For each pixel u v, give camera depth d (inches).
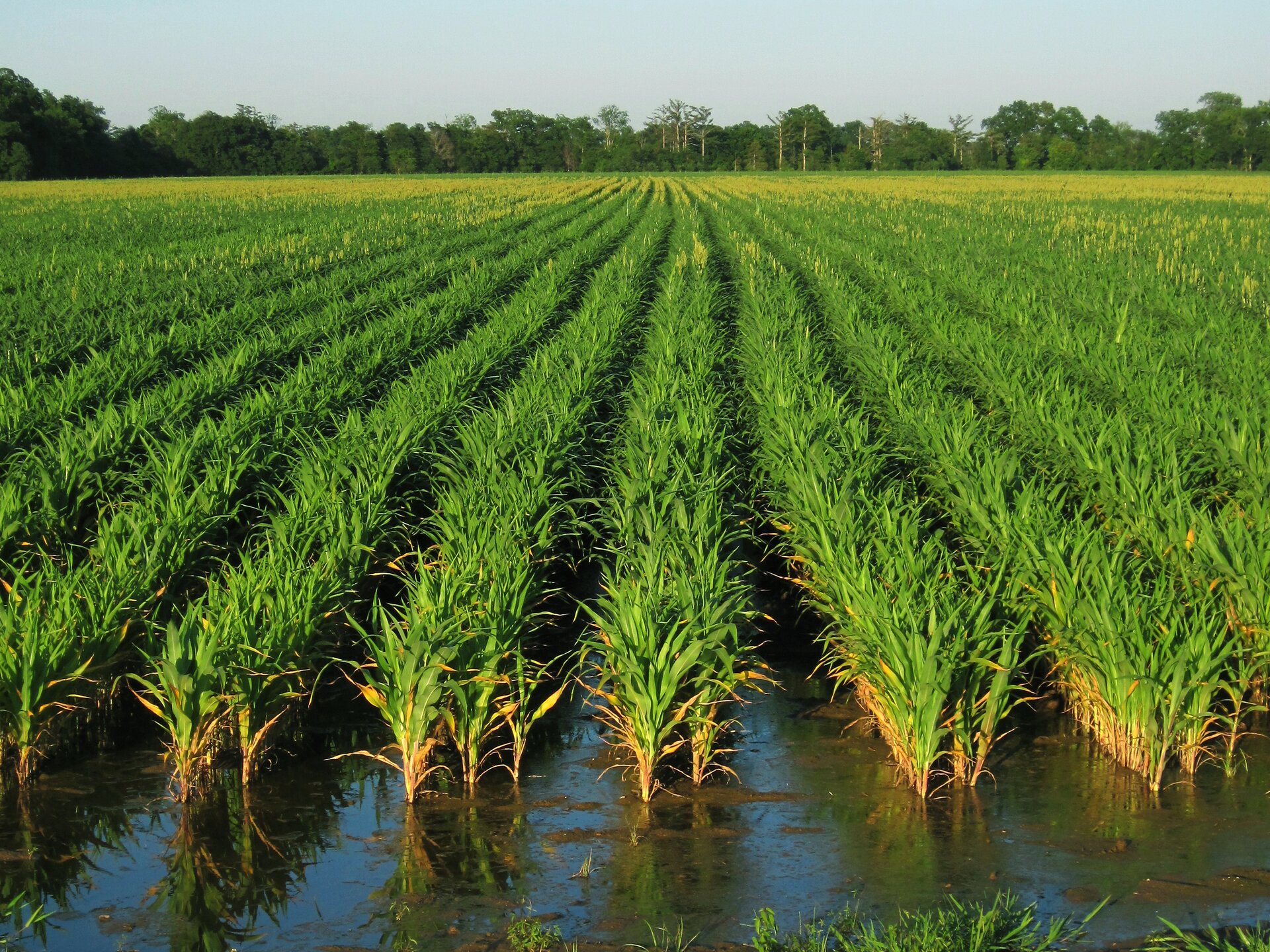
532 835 203.6
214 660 221.3
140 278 922.1
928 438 412.2
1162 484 339.0
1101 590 241.4
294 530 305.3
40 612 240.7
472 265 1044.5
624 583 267.7
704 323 694.5
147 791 223.1
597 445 459.5
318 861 194.4
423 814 212.8
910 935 158.9
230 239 1315.2
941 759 229.8
